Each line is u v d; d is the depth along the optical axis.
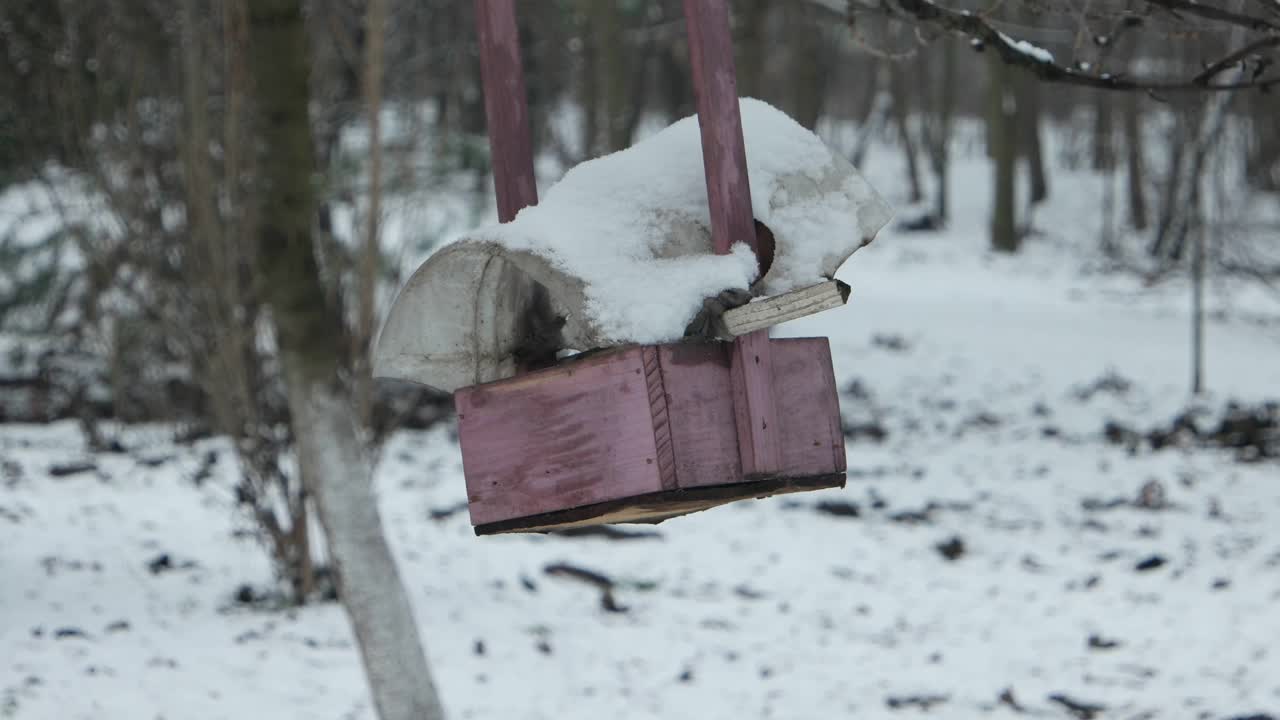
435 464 12.13
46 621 7.33
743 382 2.86
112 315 12.09
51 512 9.91
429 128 10.45
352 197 8.96
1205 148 17.09
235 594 8.20
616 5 21.88
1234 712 6.67
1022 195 40.06
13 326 13.75
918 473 12.47
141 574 8.49
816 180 2.96
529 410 2.96
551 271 2.78
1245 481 11.94
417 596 8.44
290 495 8.09
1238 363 18.86
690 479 2.82
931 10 3.37
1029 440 14.12
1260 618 8.05
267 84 5.50
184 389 12.71
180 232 8.75
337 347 5.76
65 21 9.40
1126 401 16.25
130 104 8.92
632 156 3.02
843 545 10.02
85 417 12.21
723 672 7.39
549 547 9.74
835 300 2.55
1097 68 3.36
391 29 10.99
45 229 13.35
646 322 2.77
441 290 3.04
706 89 2.76
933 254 31.55
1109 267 30.11
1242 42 3.68
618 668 7.39
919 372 17.98
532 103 30.58
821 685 7.21
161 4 9.03
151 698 6.35
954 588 8.99
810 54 25.38
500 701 6.82
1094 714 6.80
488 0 3.01
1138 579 9.04
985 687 7.18
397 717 5.60
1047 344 20.06
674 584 8.98
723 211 2.77
